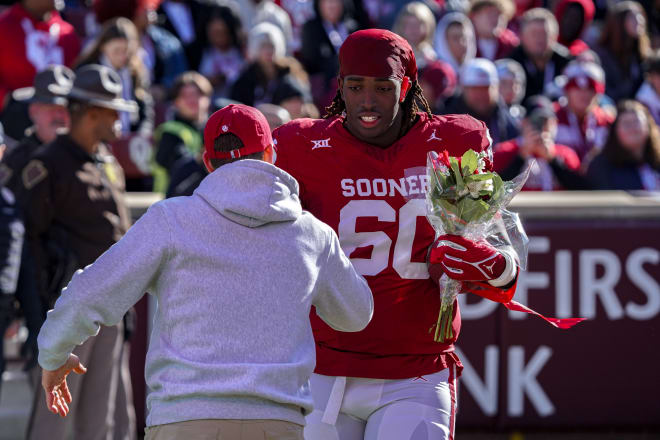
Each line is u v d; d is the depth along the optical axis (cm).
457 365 1170
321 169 1120
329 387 1124
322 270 971
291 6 3231
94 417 1700
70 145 1680
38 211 1633
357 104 1077
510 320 1941
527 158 2323
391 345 1112
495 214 1088
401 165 1119
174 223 926
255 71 2622
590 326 1956
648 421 1977
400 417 1098
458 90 2658
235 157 976
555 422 1959
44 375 966
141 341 1906
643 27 3070
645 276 1961
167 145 2258
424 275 1121
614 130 2403
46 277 1648
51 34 2570
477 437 1955
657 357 1969
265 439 907
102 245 1686
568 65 2841
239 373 903
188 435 898
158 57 2806
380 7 3152
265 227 946
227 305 917
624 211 1958
